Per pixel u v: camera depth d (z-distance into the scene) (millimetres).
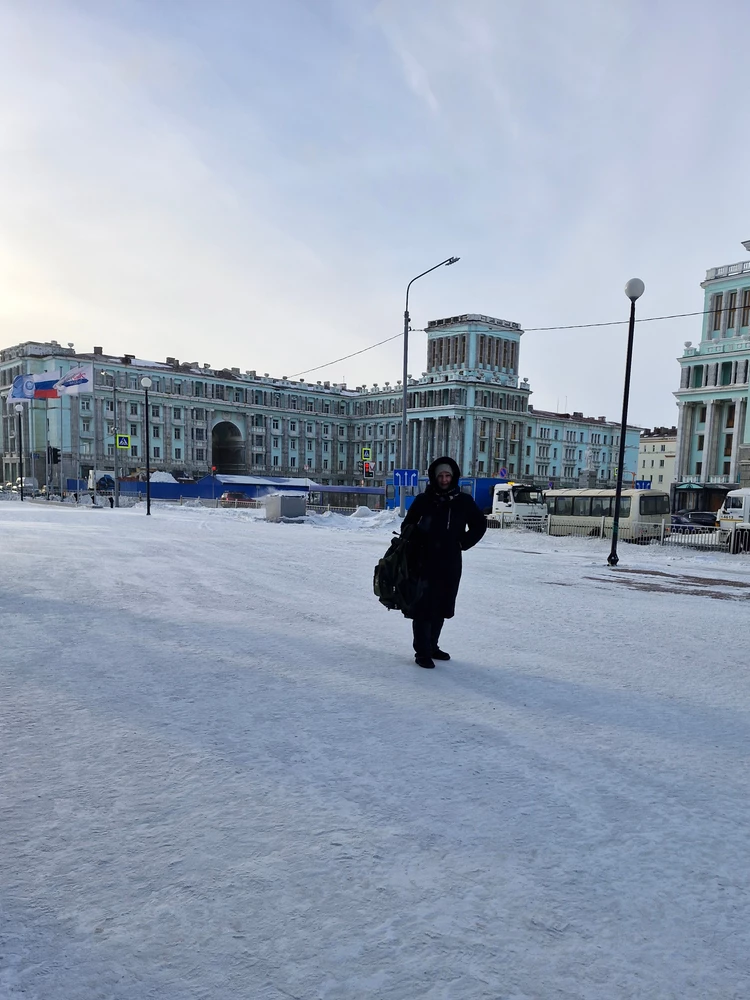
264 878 2121
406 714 3838
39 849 2258
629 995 1646
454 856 2297
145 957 1736
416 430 96625
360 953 1774
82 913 1912
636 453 111500
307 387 108125
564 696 4297
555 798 2795
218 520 32062
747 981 1714
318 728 3551
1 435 93562
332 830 2451
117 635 5656
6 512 33562
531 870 2225
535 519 29922
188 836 2377
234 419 98812
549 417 101000
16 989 1600
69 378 52125
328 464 109000
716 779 3059
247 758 3117
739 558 17188
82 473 83312
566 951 1812
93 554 12594
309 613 7031
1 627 5832
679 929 1932
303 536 21109
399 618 6914
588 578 11672
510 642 5949
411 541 4875
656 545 20797
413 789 2834
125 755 3111
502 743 3426
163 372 91312
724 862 2324
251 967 1708
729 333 60500
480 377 89438
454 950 1800
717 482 60406
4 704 3799
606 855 2344
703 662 5375
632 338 14430
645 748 3424
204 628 6070
